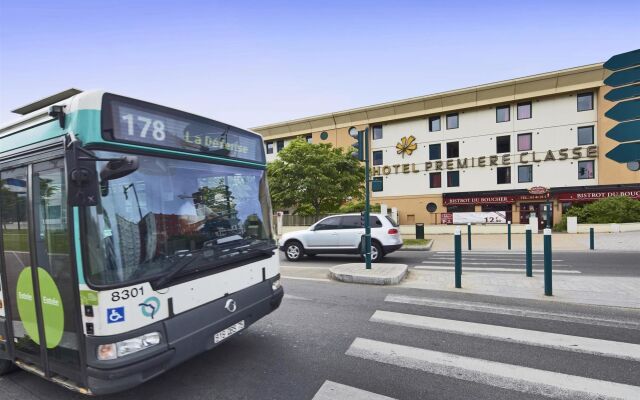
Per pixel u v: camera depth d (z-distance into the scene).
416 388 3.24
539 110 27.25
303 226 25.06
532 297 6.32
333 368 3.68
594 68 24.73
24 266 3.14
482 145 29.20
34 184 3.02
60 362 2.83
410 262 11.45
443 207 30.62
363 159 8.79
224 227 3.67
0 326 3.41
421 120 31.55
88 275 2.54
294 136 36.72
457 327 4.86
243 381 3.42
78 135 2.60
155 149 3.05
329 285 7.81
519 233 22.66
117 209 2.72
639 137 5.09
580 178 26.03
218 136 3.76
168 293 2.90
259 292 3.90
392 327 4.91
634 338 4.36
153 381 3.45
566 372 3.52
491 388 3.23
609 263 10.34
